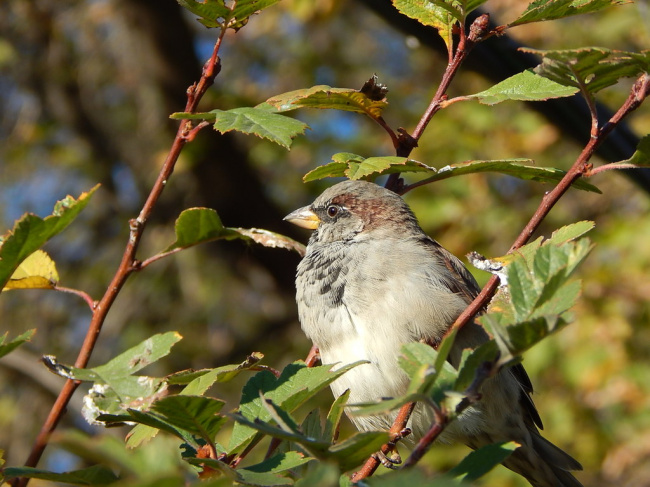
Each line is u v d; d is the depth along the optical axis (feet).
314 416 10.96
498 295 10.02
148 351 11.62
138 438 11.25
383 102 14.21
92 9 51.21
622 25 44.80
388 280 18.20
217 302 52.65
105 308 13.48
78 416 40.60
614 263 44.19
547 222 47.42
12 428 47.57
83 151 55.72
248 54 55.47
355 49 55.83
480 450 9.32
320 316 18.61
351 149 52.85
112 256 53.72
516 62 18.95
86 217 54.95
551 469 20.22
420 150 48.96
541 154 48.11
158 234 52.60
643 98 11.66
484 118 48.24
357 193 20.29
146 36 49.44
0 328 51.19
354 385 18.04
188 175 49.37
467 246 46.09
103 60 54.49
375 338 17.90
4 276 11.91
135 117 55.72
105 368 11.50
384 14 19.51
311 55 55.16
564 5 13.00
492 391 19.10
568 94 13.32
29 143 53.83
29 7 52.39
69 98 55.01
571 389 44.19
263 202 50.57
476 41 14.32
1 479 9.65
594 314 42.73
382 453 14.10
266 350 52.11
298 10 46.16
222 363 51.78
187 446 11.53
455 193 47.83
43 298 52.24
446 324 17.90
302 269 19.61
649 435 41.96
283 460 10.11
